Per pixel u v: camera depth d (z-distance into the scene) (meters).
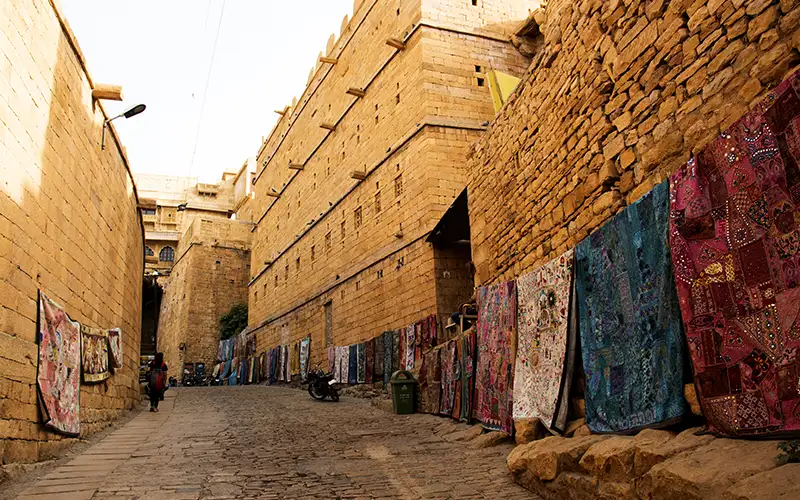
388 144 20.34
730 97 4.70
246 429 11.36
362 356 20.27
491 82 17.80
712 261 4.31
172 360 45.56
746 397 3.92
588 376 6.12
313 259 27.41
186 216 56.69
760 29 4.40
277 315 32.19
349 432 10.74
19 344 6.63
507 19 20.30
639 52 6.04
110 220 12.13
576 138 7.39
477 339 10.03
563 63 7.88
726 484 3.45
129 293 14.88
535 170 8.80
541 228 8.48
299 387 26.38
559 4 8.41
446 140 18.00
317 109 28.77
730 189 4.23
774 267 3.80
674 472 3.83
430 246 17.00
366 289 21.02
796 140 3.70
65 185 8.72
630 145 6.15
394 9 20.92
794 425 3.54
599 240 6.08
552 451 5.53
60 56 8.42
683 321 4.53
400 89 19.88
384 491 5.92
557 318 6.92
